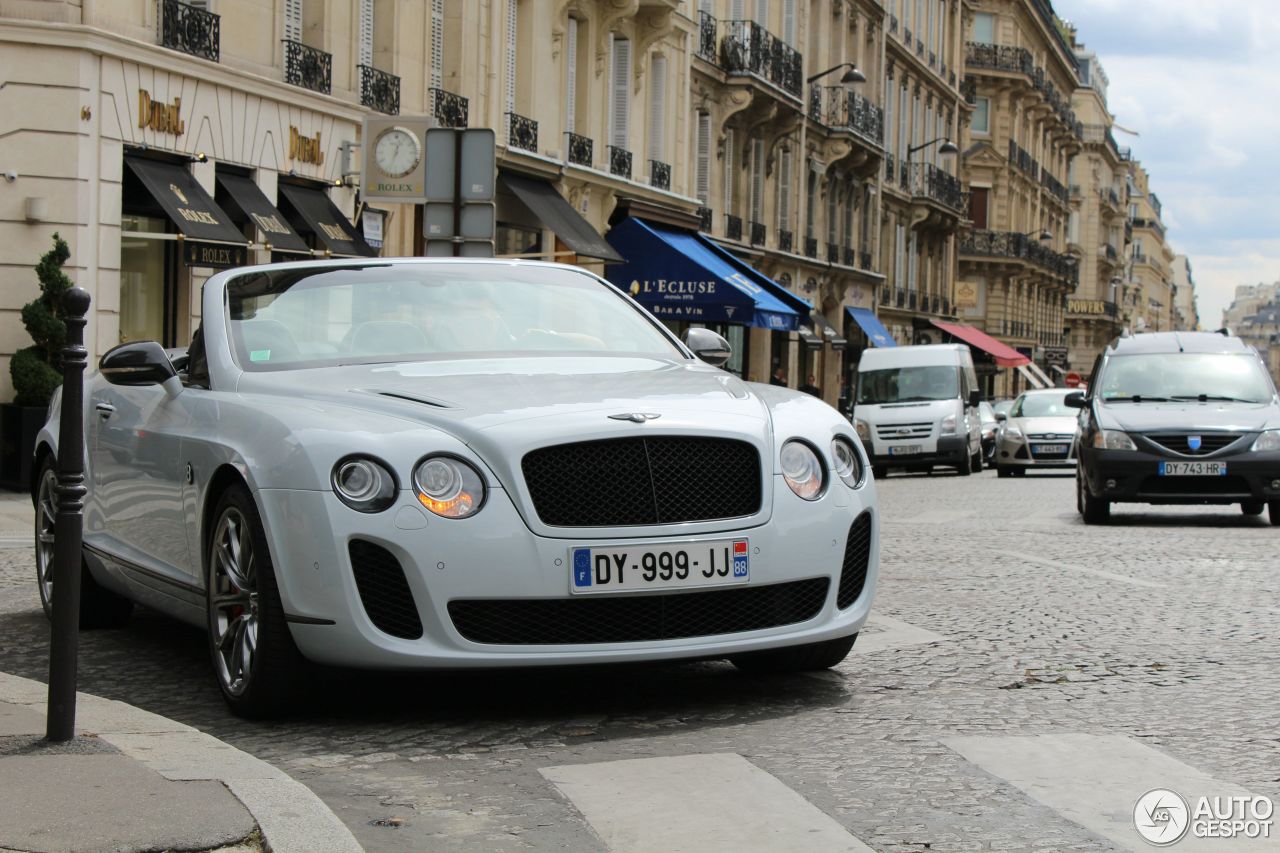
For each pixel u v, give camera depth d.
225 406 6.48
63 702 5.11
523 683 6.73
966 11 71.25
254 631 6.04
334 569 5.67
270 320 7.07
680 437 5.99
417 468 5.75
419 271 7.59
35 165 18.22
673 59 36.06
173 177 19.95
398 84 25.14
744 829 4.54
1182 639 8.01
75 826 4.13
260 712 6.01
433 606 5.67
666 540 5.87
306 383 6.48
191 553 6.62
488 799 4.88
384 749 5.55
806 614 6.27
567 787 4.99
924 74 61.72
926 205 60.47
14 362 17.61
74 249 18.36
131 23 19.19
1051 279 87.50
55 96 18.23
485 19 27.80
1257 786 5.05
